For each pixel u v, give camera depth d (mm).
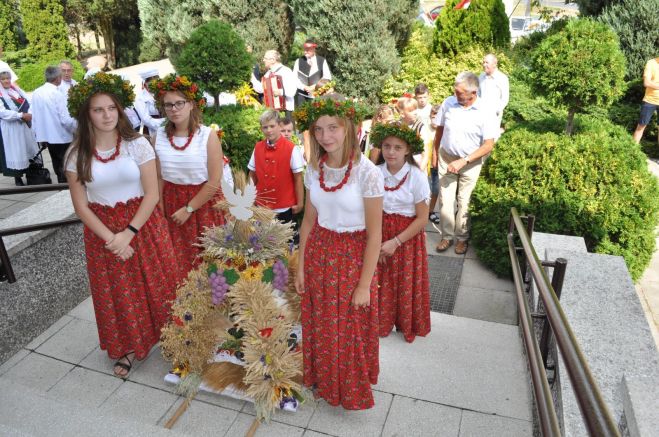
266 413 2744
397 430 2717
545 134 5316
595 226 4883
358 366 2666
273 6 11336
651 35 8898
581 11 9984
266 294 2854
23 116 6988
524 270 4238
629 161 5031
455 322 3697
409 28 11367
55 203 4160
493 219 5160
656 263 5812
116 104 2861
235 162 5340
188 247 3693
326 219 2518
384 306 3404
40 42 19281
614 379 2523
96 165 2887
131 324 3119
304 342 2748
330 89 7508
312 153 2510
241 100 7965
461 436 2672
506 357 3277
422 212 3203
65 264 3898
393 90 10648
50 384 3143
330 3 10023
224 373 2994
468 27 10719
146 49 20062
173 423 2797
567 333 1846
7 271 3271
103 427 2354
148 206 3055
